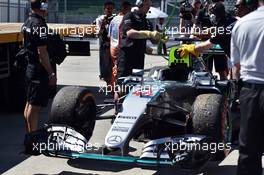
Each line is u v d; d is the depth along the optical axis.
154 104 5.89
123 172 5.97
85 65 17.28
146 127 6.05
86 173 5.94
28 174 5.91
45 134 5.64
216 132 5.54
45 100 6.43
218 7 7.03
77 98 5.99
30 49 6.26
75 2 26.56
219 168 6.14
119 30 8.20
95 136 7.57
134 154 6.56
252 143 4.38
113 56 9.78
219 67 10.21
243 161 4.43
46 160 6.47
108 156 5.34
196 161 5.24
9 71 9.12
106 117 6.51
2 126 8.46
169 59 6.60
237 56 4.56
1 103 9.78
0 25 12.06
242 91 4.44
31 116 6.40
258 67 4.31
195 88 6.31
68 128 5.76
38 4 6.19
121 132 5.45
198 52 6.55
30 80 6.32
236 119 7.11
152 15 19.03
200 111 5.63
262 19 4.30
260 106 4.32
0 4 25.95
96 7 26.34
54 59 6.55
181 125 6.05
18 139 7.57
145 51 8.20
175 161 5.13
